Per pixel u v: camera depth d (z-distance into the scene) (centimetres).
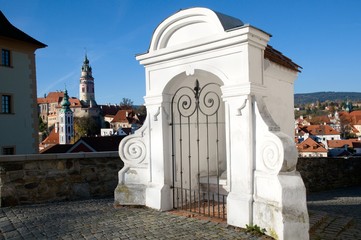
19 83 2412
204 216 620
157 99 683
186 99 733
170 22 640
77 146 3017
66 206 721
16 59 2400
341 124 9575
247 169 541
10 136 2336
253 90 544
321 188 1356
